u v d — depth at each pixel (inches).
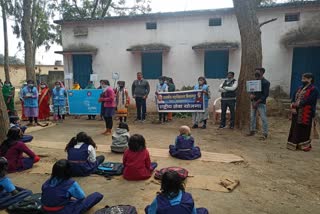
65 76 517.7
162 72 507.8
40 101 446.3
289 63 445.1
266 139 304.5
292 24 435.8
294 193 170.9
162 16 485.4
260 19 449.4
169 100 397.1
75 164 195.8
